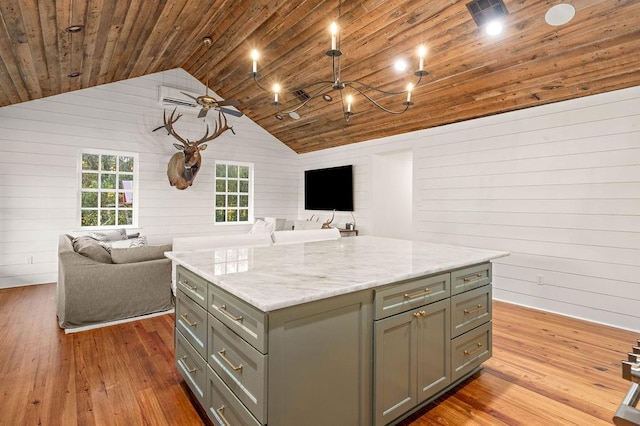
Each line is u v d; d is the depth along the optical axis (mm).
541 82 3523
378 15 3402
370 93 4691
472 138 4484
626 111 3262
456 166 4664
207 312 1783
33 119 4898
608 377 2383
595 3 2633
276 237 3467
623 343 2951
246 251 2434
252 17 3959
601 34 2842
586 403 2078
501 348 2850
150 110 5871
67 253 3186
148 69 5449
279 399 1333
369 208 6098
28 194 4879
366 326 1632
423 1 3107
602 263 3424
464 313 2197
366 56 4023
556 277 3736
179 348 2242
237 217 7051
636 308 3229
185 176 5879
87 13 2957
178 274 2256
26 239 4875
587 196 3510
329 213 6969
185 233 6273
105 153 5535
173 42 4488
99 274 3320
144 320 3484
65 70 4145
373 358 1659
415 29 3424
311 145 7148
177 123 6180
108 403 2055
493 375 2404
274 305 1243
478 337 2330
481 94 3996
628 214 3266
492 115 4266
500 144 4195
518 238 4035
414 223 5203
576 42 2980
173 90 5855
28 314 3672
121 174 5734
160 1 3232
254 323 1350
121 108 5598
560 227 3703
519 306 3984
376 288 1652
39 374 2393
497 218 4230
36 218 4938
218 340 1668
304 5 3553
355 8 3395
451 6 3057
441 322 2021
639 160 3197
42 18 2797
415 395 1872
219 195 6805
